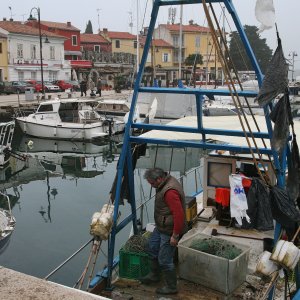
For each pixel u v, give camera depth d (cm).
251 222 505
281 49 396
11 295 236
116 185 520
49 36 5406
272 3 388
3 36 4900
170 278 488
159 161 2117
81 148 2744
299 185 444
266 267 413
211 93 461
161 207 474
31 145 2736
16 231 1255
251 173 699
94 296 239
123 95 4284
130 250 530
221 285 493
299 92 4312
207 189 737
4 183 1927
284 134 409
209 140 716
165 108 2444
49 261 1030
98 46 6650
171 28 5928
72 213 1448
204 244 525
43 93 3703
